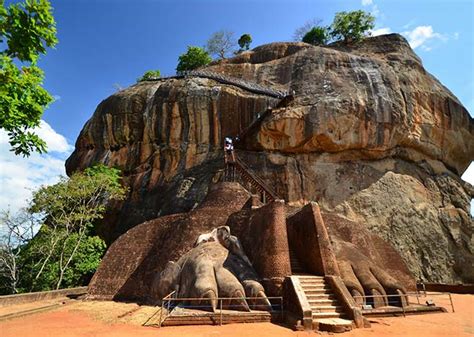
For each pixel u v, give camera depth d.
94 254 21.64
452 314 11.52
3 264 19.05
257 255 11.99
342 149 26.52
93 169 25.69
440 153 29.23
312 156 26.77
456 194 27.84
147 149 29.06
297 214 13.42
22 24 7.45
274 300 10.54
